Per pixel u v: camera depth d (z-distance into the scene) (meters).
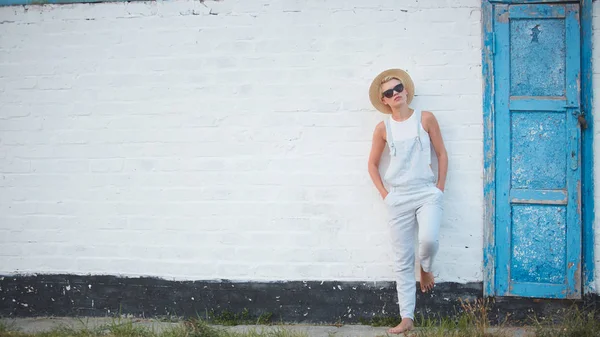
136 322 4.54
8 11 4.66
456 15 4.29
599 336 3.85
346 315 4.44
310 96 4.43
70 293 4.67
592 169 4.18
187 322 4.18
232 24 4.48
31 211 4.68
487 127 4.27
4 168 4.68
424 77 4.32
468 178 4.30
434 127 4.17
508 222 4.29
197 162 4.54
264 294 4.50
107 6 4.58
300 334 4.08
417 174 4.12
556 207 4.24
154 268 4.59
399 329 4.09
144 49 4.56
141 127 4.58
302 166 4.45
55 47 4.63
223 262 4.53
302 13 4.41
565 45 4.22
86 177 4.64
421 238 4.03
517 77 4.28
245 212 4.50
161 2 4.54
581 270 4.21
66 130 4.65
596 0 4.17
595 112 4.17
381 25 4.35
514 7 4.25
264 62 4.46
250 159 4.49
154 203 4.59
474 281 4.33
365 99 4.38
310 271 4.46
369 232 4.40
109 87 4.60
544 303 4.27
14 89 4.68
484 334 3.93
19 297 4.70
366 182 4.40
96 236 4.64
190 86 4.53
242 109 4.48
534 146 4.26
